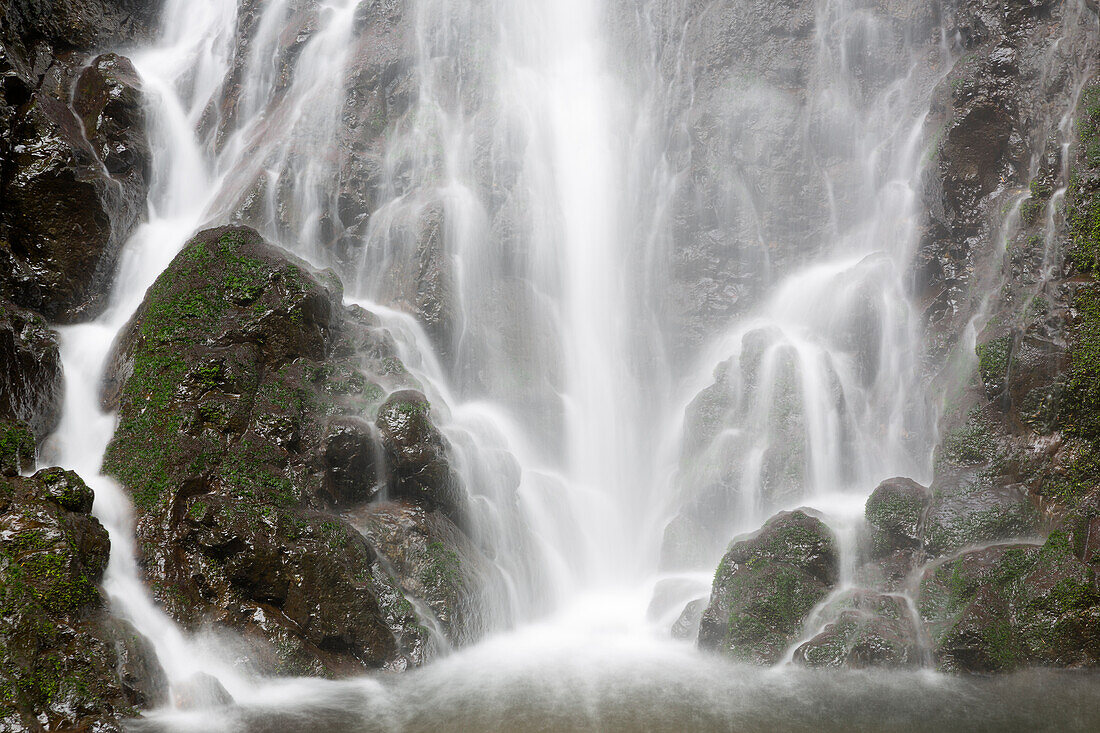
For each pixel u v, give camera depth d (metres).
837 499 19.19
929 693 13.10
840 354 21.05
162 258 21.47
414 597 15.46
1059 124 18.03
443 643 15.22
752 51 24.67
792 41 24.56
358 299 22.22
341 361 17.59
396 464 16.53
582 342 23.64
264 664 13.64
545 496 20.25
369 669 14.32
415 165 23.95
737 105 24.17
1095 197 16.50
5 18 21.20
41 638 11.63
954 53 22.97
